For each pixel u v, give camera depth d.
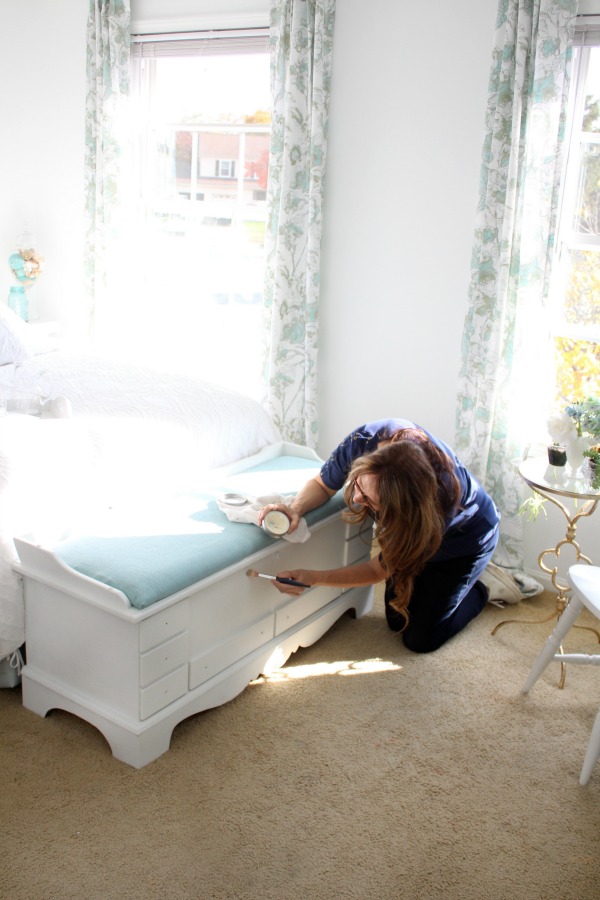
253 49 3.60
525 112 2.94
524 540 3.23
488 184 3.01
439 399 3.39
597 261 3.09
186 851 1.80
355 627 2.82
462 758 2.16
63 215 4.25
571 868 1.82
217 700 2.23
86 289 4.13
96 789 1.96
